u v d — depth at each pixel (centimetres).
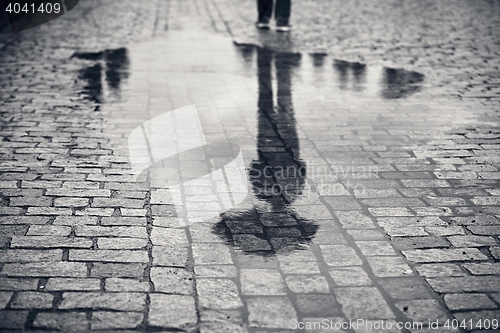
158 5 1747
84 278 376
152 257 405
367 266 400
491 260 410
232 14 1541
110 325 328
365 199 506
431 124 707
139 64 1001
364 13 1546
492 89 855
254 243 429
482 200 507
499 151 623
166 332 324
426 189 529
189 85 872
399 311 349
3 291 357
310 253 416
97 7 1689
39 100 788
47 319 332
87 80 896
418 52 1087
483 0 1783
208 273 387
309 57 1048
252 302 355
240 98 807
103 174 548
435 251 421
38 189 511
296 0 1816
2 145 618
